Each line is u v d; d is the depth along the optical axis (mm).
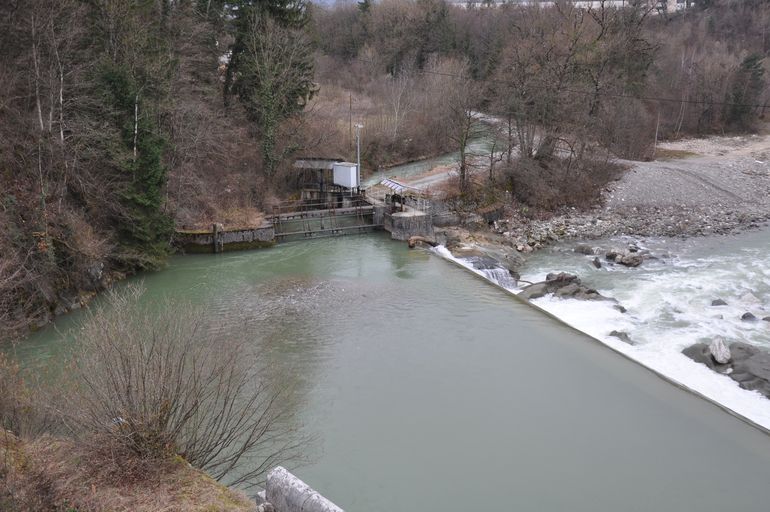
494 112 51688
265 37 43844
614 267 35812
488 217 44469
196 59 39938
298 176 49281
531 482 15688
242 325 24844
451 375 21328
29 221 25234
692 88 86562
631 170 55156
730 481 16016
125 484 10688
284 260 35719
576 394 20281
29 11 26609
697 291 30703
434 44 90375
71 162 28656
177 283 30734
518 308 27953
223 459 13086
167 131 36688
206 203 39031
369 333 24719
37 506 9492
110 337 11969
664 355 23500
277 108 45125
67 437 12297
